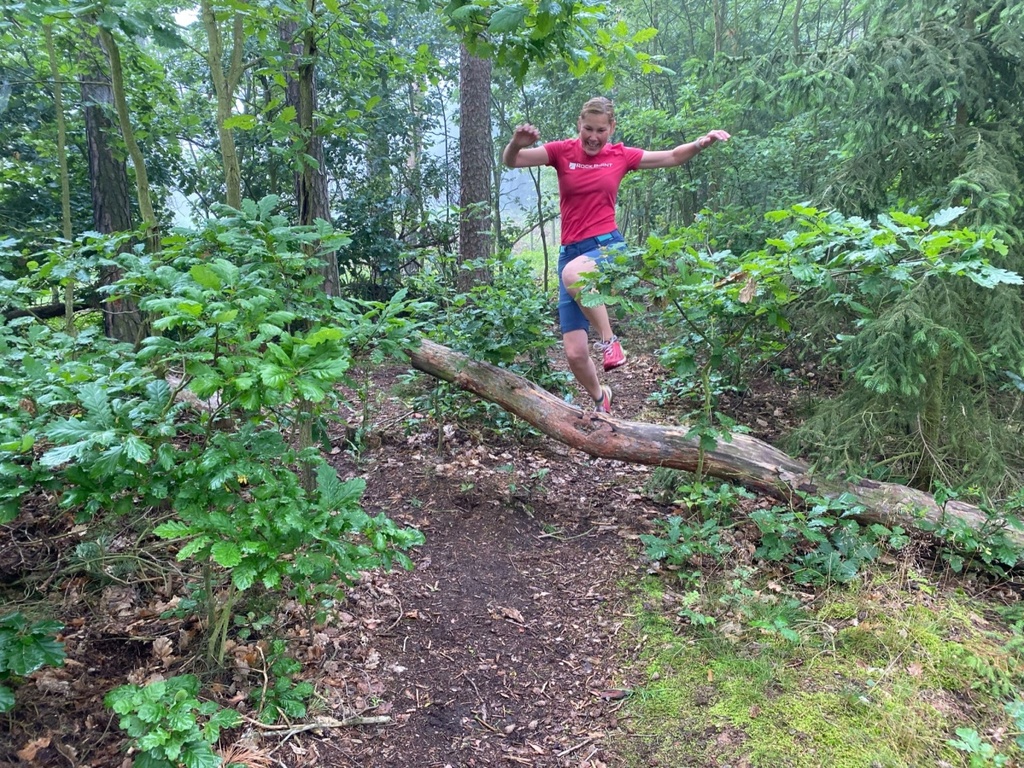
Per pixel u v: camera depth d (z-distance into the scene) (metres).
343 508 1.82
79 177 6.89
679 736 2.15
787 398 5.21
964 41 3.90
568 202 3.34
